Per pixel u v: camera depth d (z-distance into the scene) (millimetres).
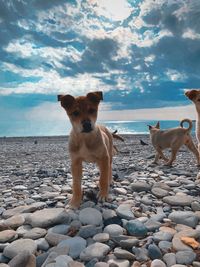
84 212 580
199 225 537
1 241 505
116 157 1635
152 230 524
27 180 1011
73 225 543
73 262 434
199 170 1034
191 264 429
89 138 640
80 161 665
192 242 467
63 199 711
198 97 909
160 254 449
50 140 4000
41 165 1467
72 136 654
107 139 740
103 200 663
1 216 629
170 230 516
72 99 644
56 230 531
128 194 727
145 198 680
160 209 621
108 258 450
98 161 669
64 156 1931
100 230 524
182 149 1914
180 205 637
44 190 827
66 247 471
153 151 1956
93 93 647
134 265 427
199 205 624
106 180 675
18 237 525
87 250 458
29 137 4855
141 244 479
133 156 1675
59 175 1080
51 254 454
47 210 589
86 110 633
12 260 438
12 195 800
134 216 581
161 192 708
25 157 1927
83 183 849
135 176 909
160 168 1089
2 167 1424
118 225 535
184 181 813
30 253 445
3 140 4113
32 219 562
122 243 472
